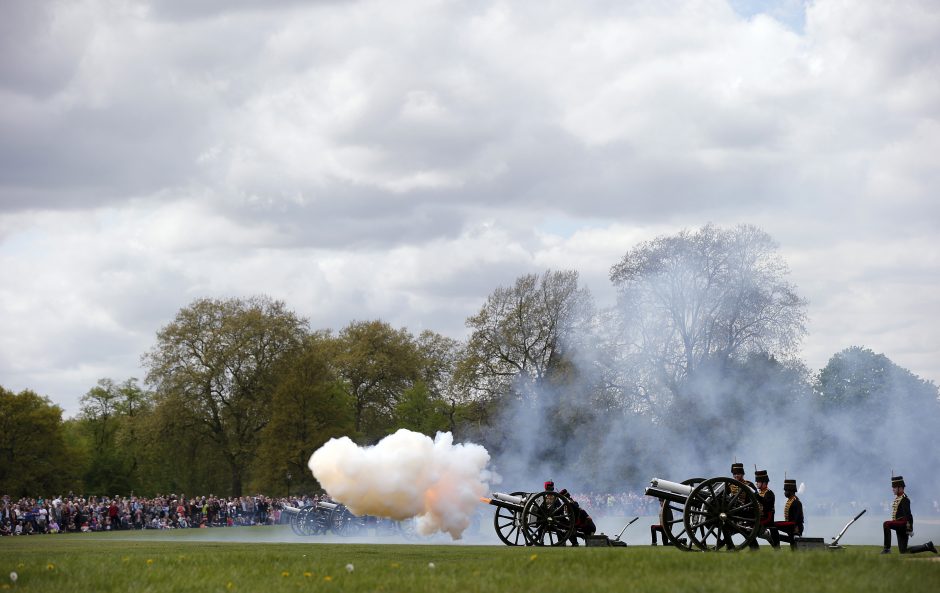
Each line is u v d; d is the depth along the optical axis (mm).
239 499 95875
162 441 123375
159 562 28938
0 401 133875
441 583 22234
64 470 138750
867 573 22375
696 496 31891
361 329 147125
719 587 20750
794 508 33125
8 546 43906
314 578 23875
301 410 123812
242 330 125125
